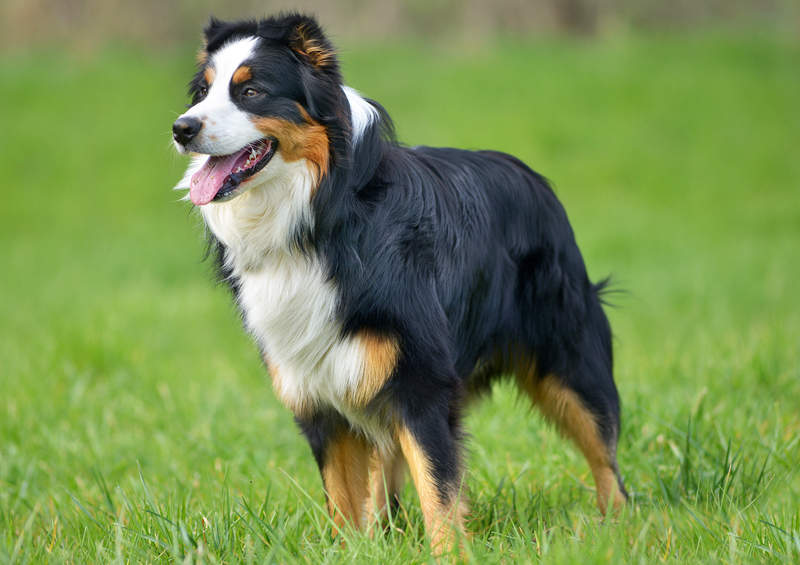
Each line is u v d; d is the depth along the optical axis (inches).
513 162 303.9
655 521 260.4
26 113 1286.9
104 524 273.0
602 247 822.5
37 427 389.4
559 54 1401.3
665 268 749.3
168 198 1090.1
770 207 974.4
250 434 380.5
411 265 254.5
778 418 333.7
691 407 350.9
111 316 614.2
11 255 905.5
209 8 1505.9
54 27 1547.7
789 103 1228.5
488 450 342.0
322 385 263.1
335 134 251.9
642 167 1085.8
